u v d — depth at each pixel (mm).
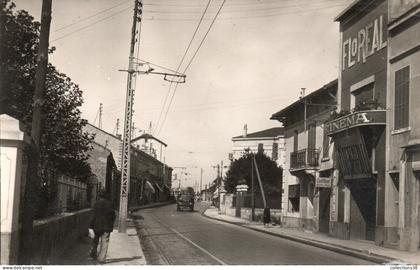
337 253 18609
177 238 23047
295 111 34375
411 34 19656
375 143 22078
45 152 16141
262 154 55562
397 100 20578
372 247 20062
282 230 31125
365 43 23734
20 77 14430
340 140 24938
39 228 9539
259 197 48438
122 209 24656
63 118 17547
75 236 16812
